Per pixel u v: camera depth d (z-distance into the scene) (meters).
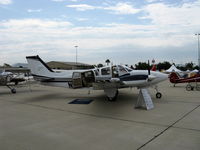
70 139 4.25
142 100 7.45
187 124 5.24
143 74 9.02
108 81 7.77
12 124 5.55
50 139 4.27
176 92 12.38
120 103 8.53
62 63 48.94
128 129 4.89
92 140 4.16
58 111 7.27
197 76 13.84
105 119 5.95
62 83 10.86
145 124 5.30
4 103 9.33
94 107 7.82
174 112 6.70
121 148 3.69
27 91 14.53
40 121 5.84
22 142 4.10
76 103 8.87
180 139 4.12
